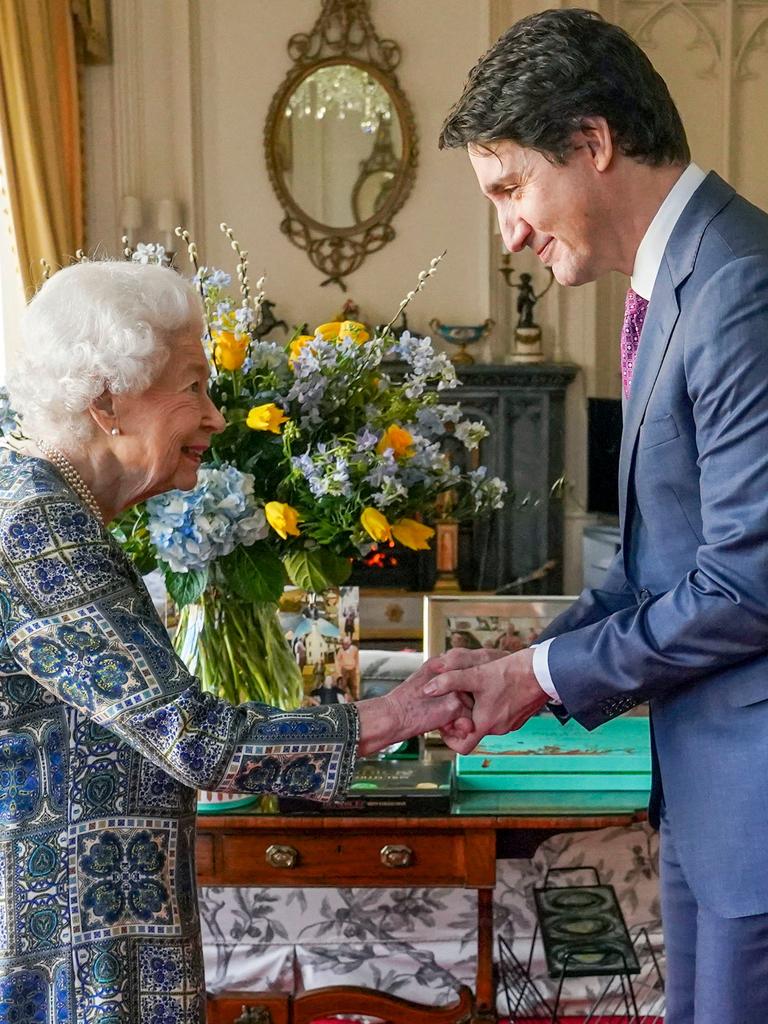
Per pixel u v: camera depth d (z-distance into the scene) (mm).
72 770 1300
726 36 6918
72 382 1284
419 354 1935
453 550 6906
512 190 1535
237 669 1921
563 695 1526
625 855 2379
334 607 2188
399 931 2326
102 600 1258
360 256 6977
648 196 1495
